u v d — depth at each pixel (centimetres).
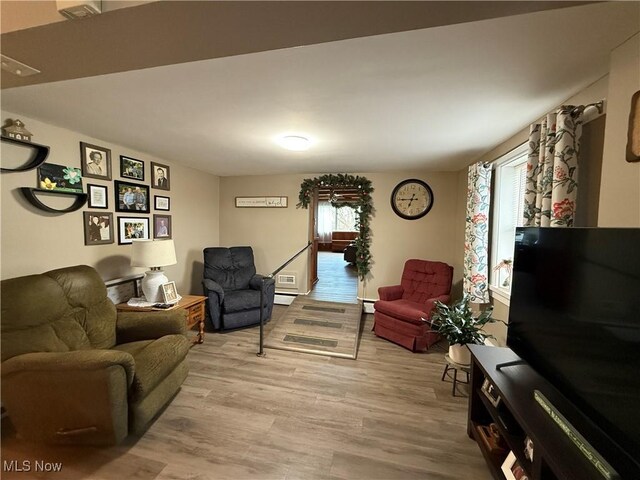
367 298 448
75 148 254
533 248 148
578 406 114
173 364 204
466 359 229
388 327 342
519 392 140
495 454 154
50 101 189
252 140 274
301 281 473
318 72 149
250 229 485
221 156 341
